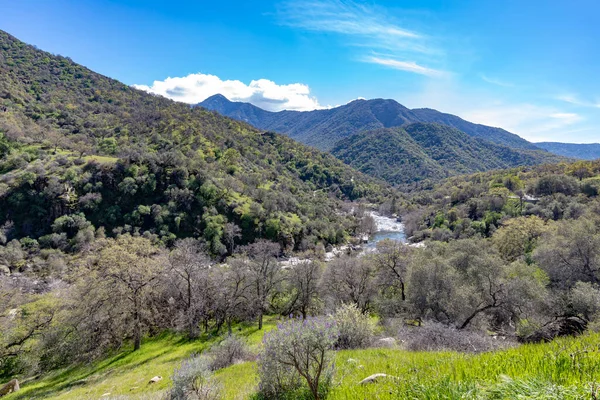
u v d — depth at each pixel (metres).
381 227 116.25
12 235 62.12
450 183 159.50
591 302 18.70
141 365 23.59
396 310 27.25
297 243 83.75
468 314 22.94
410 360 7.17
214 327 34.91
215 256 70.25
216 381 9.02
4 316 26.23
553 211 69.00
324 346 5.38
